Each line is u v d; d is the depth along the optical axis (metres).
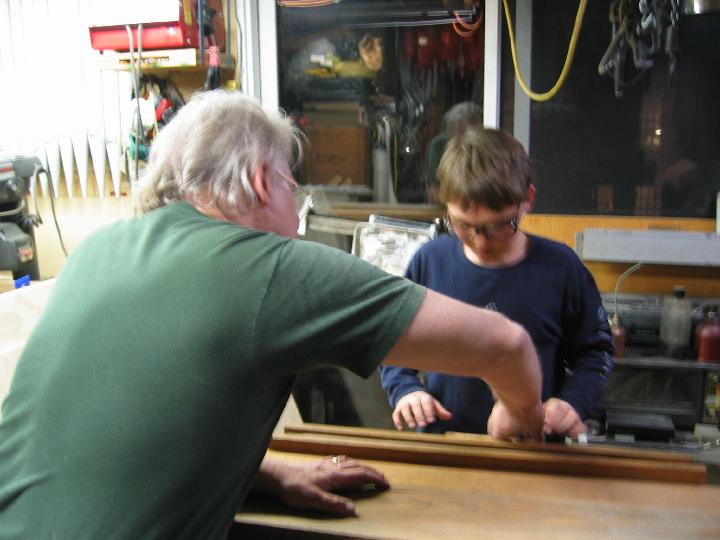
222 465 0.70
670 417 2.22
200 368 0.68
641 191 2.39
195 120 0.84
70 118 2.78
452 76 2.56
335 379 2.63
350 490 0.93
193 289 0.70
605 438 2.15
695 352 2.22
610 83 2.34
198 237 0.75
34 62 2.76
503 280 1.36
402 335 0.72
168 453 0.68
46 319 0.78
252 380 0.70
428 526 0.83
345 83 2.67
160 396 0.68
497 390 0.94
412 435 1.08
